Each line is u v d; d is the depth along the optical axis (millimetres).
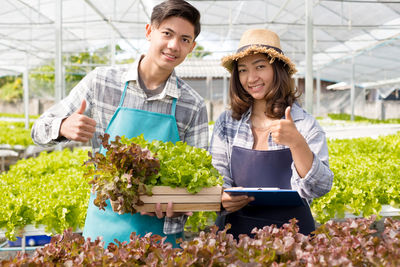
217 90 28734
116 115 2406
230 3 13664
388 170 4523
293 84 2529
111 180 1922
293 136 1917
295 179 2096
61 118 2146
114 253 1586
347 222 1798
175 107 2465
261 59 2402
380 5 11828
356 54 20562
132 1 13008
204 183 2072
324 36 17062
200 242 1572
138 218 2254
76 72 24109
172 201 2051
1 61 22703
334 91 31750
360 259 1521
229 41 19859
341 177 4203
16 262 1526
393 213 3889
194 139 2551
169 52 2225
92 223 2336
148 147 2125
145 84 2469
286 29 15906
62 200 3592
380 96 33156
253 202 2279
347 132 15750
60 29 8398
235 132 2594
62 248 1708
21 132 13445
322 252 1489
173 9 2146
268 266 1512
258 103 2576
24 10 13133
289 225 1767
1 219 3344
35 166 5844
